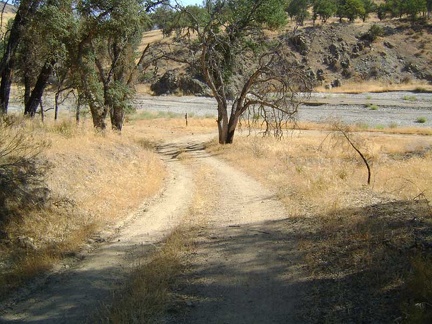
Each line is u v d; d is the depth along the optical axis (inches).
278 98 1141.1
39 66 780.6
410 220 292.2
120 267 281.9
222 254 293.0
